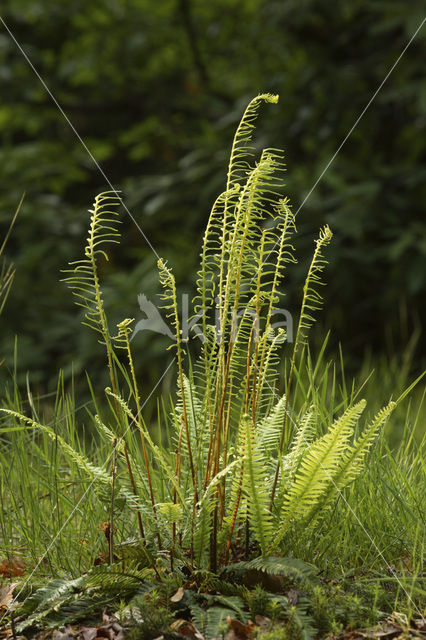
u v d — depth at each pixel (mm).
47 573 2238
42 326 6145
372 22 6859
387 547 2246
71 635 1804
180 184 6602
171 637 1771
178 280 5875
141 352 5508
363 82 6941
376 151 7074
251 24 7707
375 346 6680
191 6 8016
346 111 6836
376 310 6664
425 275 5898
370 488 2418
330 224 5852
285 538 2143
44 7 7641
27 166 6934
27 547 2344
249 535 2105
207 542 1970
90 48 7957
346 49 7188
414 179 6223
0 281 3158
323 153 6555
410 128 6801
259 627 1780
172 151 8312
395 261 6207
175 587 1949
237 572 2004
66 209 7070
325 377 2539
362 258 5969
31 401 2605
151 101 8250
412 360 5926
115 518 2082
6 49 7352
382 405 3631
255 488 1906
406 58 6734
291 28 7113
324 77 6891
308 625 1734
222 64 8328
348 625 1830
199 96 8281
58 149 7406
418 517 2330
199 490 2072
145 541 2043
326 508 2078
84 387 5555
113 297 5645
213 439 2059
